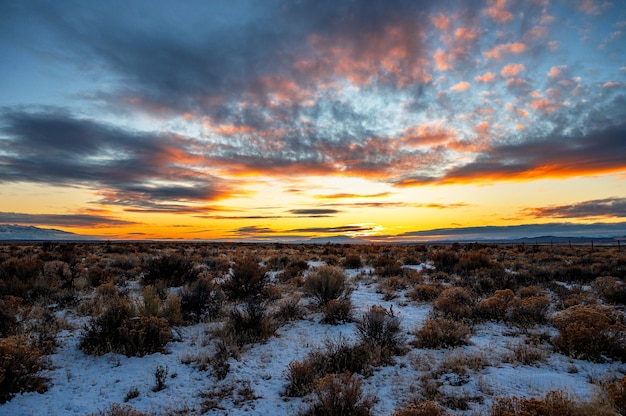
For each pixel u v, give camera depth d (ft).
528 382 21.09
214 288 42.01
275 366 24.63
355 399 17.78
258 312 32.27
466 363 24.03
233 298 43.80
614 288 42.60
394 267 67.51
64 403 19.60
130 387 21.57
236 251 139.64
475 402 19.06
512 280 51.83
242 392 20.97
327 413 17.47
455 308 35.47
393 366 24.30
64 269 60.13
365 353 25.14
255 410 18.99
